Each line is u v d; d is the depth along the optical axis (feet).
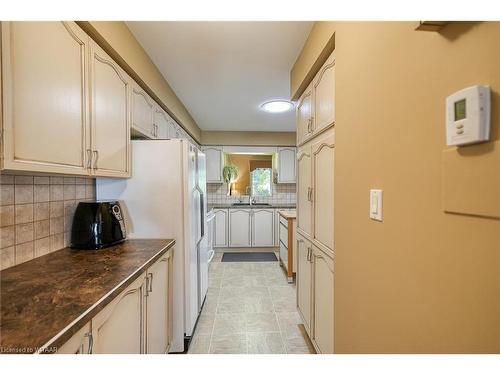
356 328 3.37
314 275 5.62
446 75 1.86
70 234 5.10
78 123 3.98
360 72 3.23
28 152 3.04
